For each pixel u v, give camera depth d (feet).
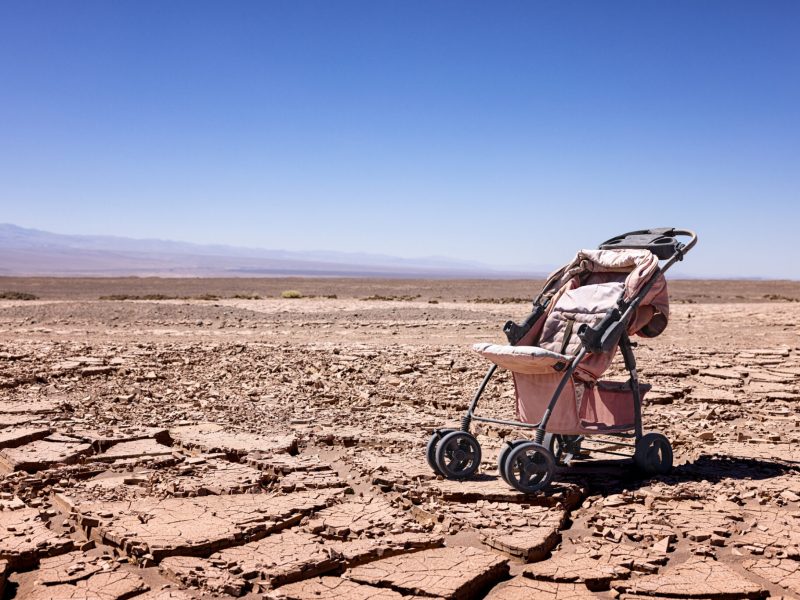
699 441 28.43
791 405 36.29
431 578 15.38
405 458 25.25
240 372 43.24
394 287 239.09
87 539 17.85
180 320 80.38
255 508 19.52
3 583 15.21
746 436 29.12
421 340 63.72
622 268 24.25
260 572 15.53
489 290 218.38
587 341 21.81
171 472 23.00
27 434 26.50
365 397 36.76
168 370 43.52
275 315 87.20
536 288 240.53
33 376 39.06
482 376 43.19
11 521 18.43
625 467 24.58
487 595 15.28
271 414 32.45
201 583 15.14
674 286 263.29
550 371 21.99
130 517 18.70
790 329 78.48
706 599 14.75
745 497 21.24
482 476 22.95
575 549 17.54
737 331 76.28
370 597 14.65
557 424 22.13
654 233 25.32
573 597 14.94
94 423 29.43
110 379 40.57
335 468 24.54
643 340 66.59
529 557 16.78
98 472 23.12
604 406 24.29
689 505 20.39
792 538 17.84
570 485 21.52
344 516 19.15
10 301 116.47
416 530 18.25
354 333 70.38
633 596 14.87
